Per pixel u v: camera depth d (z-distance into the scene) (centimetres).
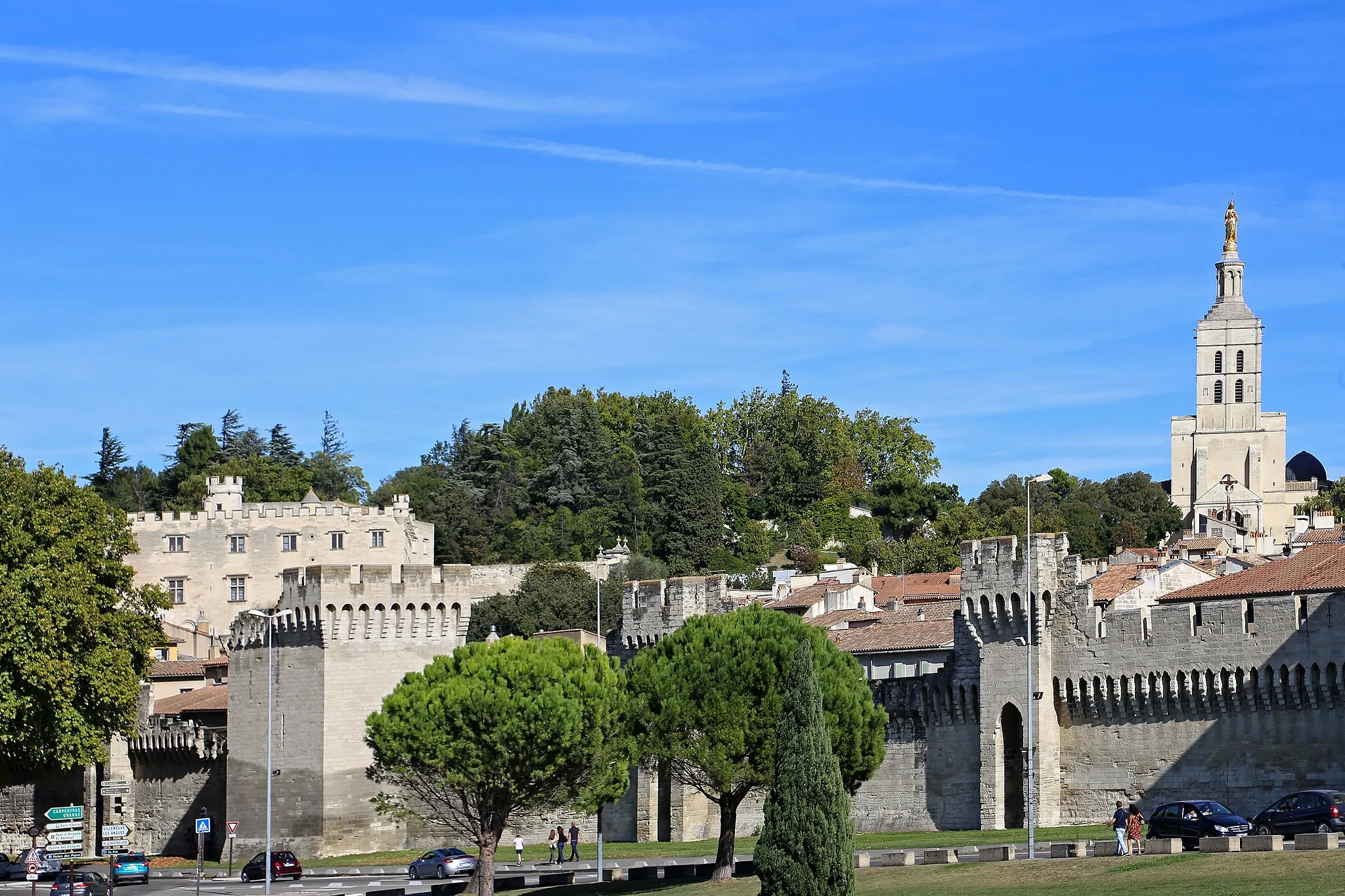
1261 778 12669
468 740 11538
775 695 11475
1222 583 13800
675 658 11838
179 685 18888
